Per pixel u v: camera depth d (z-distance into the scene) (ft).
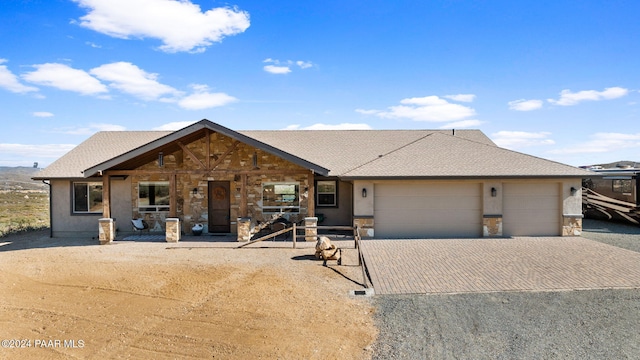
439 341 22.30
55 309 26.21
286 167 56.59
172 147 54.85
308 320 24.93
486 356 20.62
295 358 20.21
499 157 58.75
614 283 32.27
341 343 21.95
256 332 23.03
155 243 50.60
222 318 24.98
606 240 51.75
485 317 25.63
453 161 57.31
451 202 55.26
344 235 56.13
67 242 53.06
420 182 55.01
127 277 33.71
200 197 56.75
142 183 57.47
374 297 29.37
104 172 51.11
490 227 54.49
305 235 51.90
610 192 68.23
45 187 218.59
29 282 32.09
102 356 20.16
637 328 23.81
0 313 25.39
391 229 55.16
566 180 54.95
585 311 26.50
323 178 57.67
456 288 31.35
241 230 51.34
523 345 21.79
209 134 52.95
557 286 31.65
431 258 41.55
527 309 26.94
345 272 36.09
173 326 23.73
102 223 50.90
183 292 29.89
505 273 35.45
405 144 68.54
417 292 30.42
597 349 21.26
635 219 63.36
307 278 34.01
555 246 47.70
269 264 39.04
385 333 23.30
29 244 52.01
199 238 53.67
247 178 57.11
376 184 54.95
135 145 67.05
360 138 71.41
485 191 54.54
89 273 34.96
